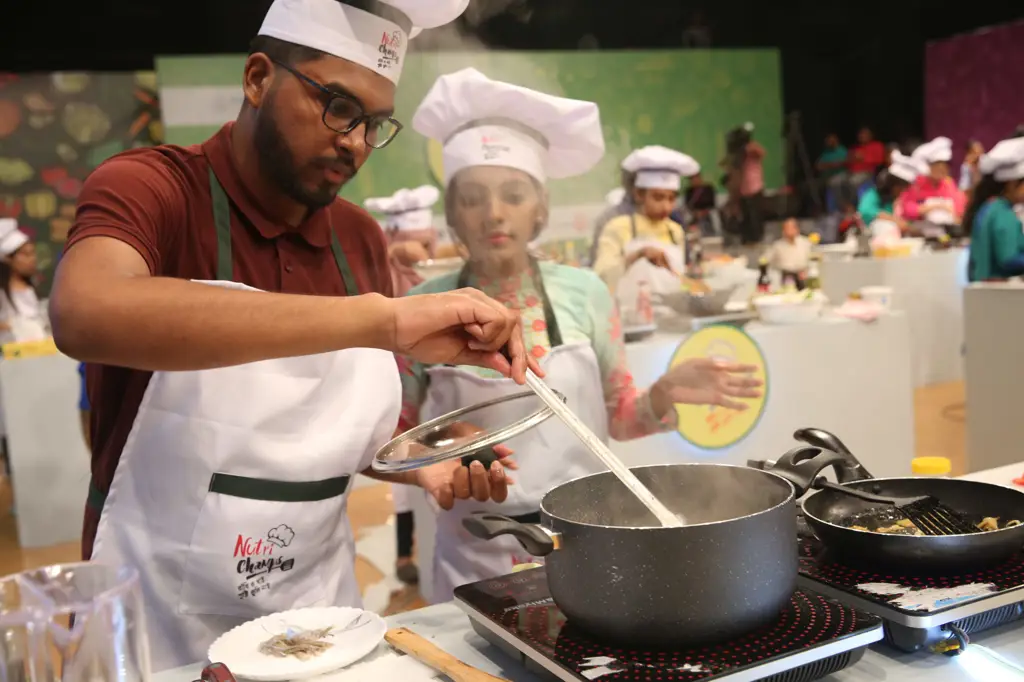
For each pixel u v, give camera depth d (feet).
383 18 3.60
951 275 20.07
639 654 2.60
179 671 2.97
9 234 17.53
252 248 4.02
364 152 3.76
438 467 4.17
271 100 3.62
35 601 2.10
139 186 3.51
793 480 3.43
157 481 3.67
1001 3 33.68
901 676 2.71
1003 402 13.30
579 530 2.62
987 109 35.01
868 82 33.53
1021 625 3.01
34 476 13.92
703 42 28.09
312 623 3.23
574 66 22.98
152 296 2.77
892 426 10.04
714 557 2.49
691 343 7.18
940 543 2.89
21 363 13.78
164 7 25.29
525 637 2.76
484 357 3.05
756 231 16.26
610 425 5.74
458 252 5.32
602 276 7.95
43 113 24.63
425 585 9.80
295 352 2.80
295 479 3.70
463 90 4.98
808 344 9.20
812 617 2.74
